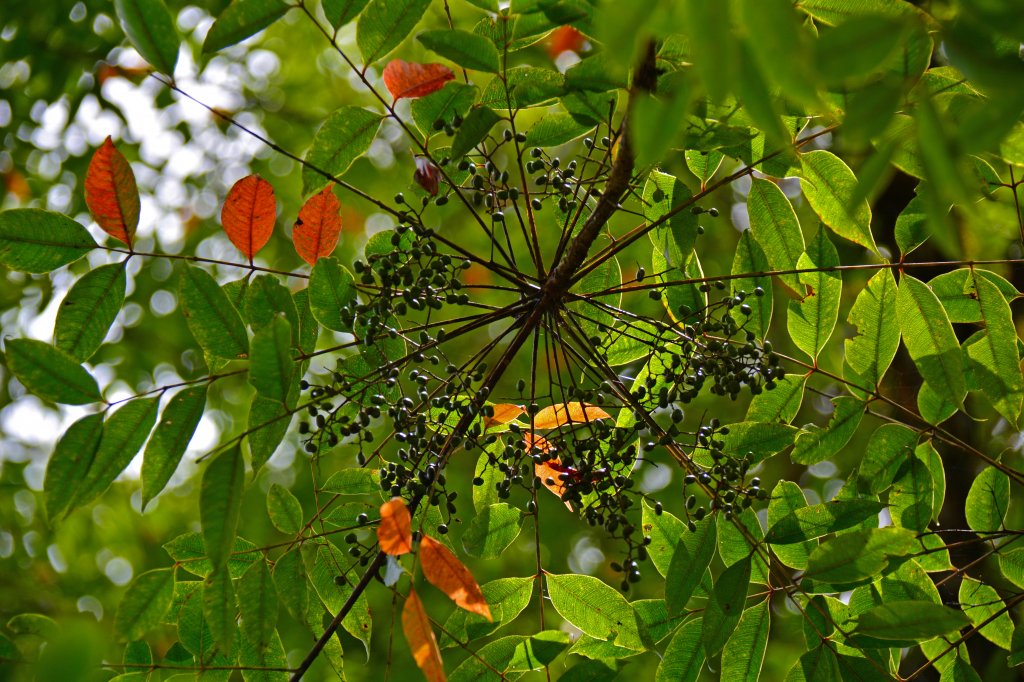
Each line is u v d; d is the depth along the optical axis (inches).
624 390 108.0
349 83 203.0
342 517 109.3
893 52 95.9
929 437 109.5
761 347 109.4
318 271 106.9
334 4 104.3
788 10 94.9
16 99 169.5
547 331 108.0
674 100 95.9
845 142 97.0
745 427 108.7
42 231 104.8
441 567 103.5
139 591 105.7
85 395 103.9
